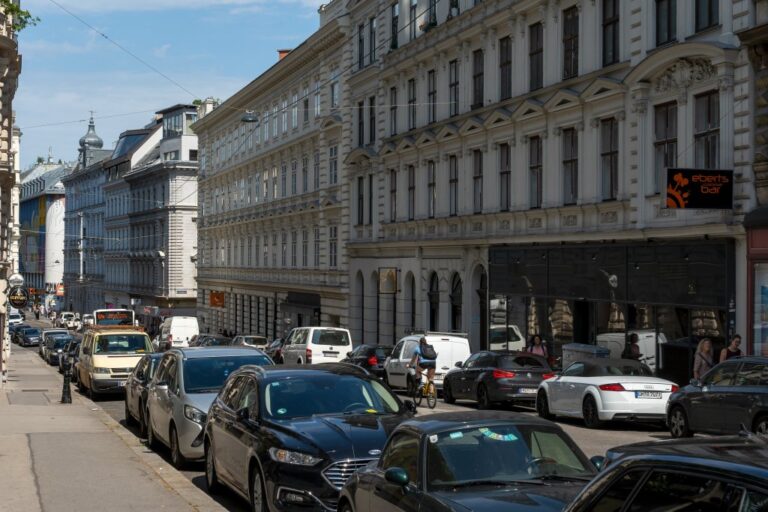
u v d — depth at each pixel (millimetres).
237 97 65688
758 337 21812
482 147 34062
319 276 51188
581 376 20516
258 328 63562
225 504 11828
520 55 31781
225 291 71500
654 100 25375
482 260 34375
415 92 39719
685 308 24391
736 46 22453
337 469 9727
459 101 35719
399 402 11539
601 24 27781
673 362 24797
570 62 29312
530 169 31453
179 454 14562
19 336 87812
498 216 33031
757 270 21844
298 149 54500
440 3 37188
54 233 137625
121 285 102750
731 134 22594
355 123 46031
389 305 42812
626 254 26641
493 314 33594
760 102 21859
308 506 9680
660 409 19312
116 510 11023
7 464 14312
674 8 24781
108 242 109438
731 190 22359
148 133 101938
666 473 4727
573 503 5199
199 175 79500
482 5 33625
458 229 35938
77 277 124062
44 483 12758
